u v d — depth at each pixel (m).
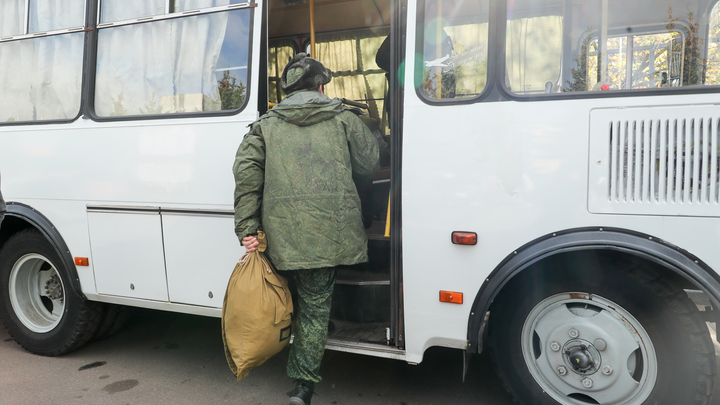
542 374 2.32
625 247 2.03
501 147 2.19
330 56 4.21
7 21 3.26
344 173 2.29
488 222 2.22
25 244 3.31
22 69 3.22
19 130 3.20
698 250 1.97
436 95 2.31
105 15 3.03
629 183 2.05
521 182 2.17
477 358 3.26
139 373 3.12
